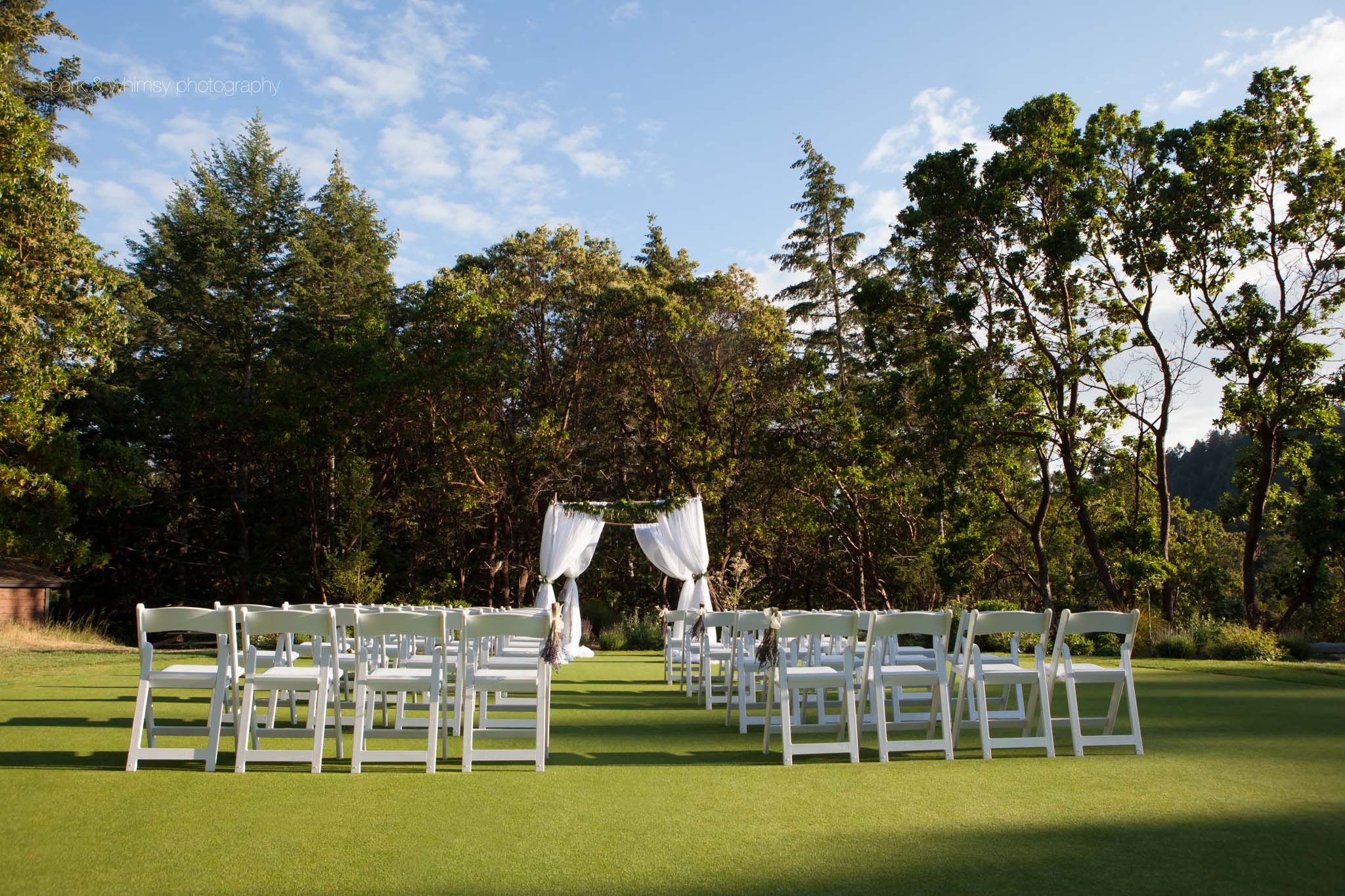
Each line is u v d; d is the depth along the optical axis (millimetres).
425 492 26125
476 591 28156
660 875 3314
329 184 34938
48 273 15297
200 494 29562
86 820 3979
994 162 20984
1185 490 57031
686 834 3846
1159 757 5488
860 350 30141
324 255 31891
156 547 29672
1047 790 4641
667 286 26844
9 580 22250
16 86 21359
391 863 3436
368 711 6449
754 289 27406
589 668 12812
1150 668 11523
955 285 22406
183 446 28797
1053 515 27297
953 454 21703
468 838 3760
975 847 3643
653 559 16047
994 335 21750
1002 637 16156
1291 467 21047
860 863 3445
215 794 4500
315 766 5062
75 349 15805
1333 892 3135
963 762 5418
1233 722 6836
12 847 3584
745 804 4359
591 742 6168
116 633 28125
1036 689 6043
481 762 5391
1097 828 3920
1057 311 21609
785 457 26422
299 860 3457
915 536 26906
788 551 28141
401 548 28453
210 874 3285
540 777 4988
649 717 7480
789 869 3377
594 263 26312
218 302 29734
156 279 30703
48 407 25250
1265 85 19453
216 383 26656
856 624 5559
